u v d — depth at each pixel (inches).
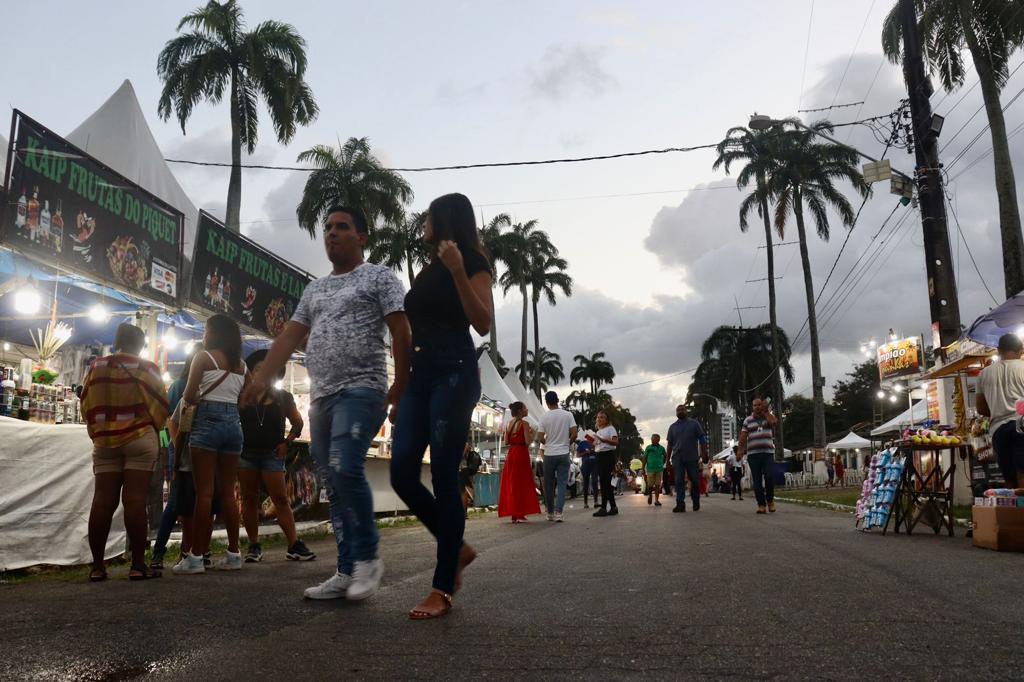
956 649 89.7
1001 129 729.0
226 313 446.0
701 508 563.2
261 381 144.3
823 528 319.0
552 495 439.8
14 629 114.1
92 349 354.9
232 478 208.4
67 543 211.2
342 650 93.9
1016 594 132.6
